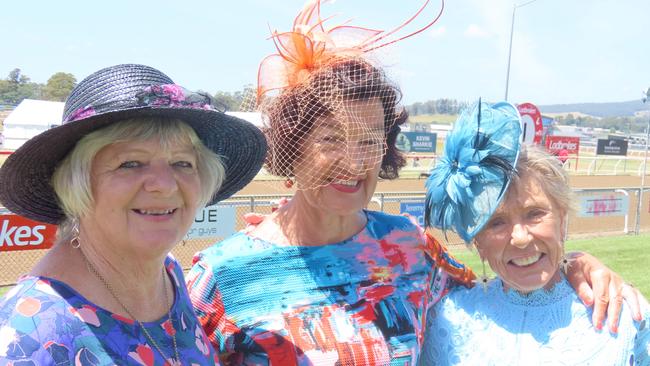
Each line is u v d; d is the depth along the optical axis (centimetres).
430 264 247
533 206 220
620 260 895
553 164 225
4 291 688
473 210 224
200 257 226
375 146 212
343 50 218
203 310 216
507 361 226
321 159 206
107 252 168
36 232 686
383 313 222
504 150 221
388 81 221
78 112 156
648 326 222
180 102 161
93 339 153
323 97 203
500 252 228
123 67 167
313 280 219
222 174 193
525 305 235
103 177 161
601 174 2850
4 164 158
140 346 165
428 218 250
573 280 235
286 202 254
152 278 177
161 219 167
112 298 167
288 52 215
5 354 136
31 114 3097
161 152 165
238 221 883
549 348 222
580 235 1134
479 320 240
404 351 219
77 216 167
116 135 157
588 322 223
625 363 212
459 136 231
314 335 210
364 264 228
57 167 166
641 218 1308
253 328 210
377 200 940
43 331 144
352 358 210
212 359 191
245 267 218
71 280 160
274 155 221
